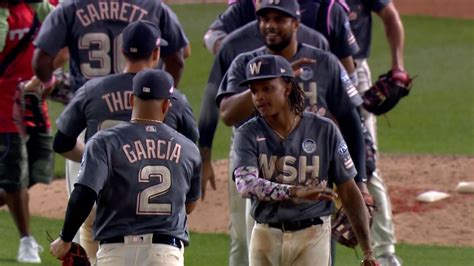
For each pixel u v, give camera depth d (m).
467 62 74.19
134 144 20.45
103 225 20.44
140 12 27.70
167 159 20.59
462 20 88.62
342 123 25.55
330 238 23.30
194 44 77.44
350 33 28.48
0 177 32.41
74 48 27.78
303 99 22.58
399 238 36.22
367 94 31.70
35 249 32.56
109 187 20.28
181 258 20.73
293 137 22.19
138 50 24.00
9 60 32.25
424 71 71.56
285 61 22.03
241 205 27.41
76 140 24.98
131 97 23.55
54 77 32.09
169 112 23.73
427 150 52.56
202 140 27.42
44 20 29.70
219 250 34.34
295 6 24.89
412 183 44.12
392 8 33.31
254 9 30.16
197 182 21.36
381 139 55.16
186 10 91.50
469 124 58.94
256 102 21.95
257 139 22.16
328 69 25.20
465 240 36.12
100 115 24.00
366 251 22.39
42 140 33.81
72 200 19.98
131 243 20.27
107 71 27.61
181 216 20.78
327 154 22.31
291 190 21.14
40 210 40.03
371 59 72.69
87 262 20.80
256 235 22.80
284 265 22.75
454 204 40.09
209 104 27.33
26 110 32.94
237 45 27.02
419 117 60.41
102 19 27.47
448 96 65.31
